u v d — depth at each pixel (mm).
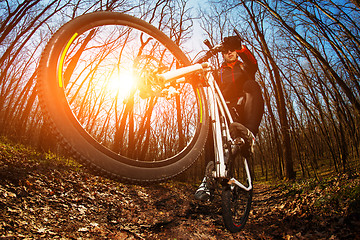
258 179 20859
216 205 6934
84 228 4094
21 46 12836
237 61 1708
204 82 1477
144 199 7484
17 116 17281
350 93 6586
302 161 12688
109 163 876
